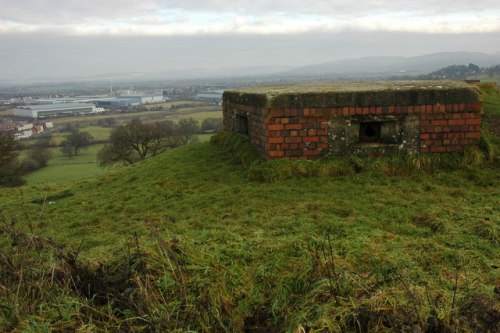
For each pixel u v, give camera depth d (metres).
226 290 3.36
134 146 29.02
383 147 6.20
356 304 2.93
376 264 3.58
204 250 3.95
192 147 8.71
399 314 2.80
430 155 6.18
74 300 3.21
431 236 4.23
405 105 6.11
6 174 22.06
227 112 8.75
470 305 2.79
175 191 6.25
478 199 5.13
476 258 3.71
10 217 6.10
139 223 5.25
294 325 2.88
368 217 4.73
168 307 3.15
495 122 7.32
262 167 6.20
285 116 6.10
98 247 4.54
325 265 3.38
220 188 6.06
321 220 4.69
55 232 5.32
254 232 4.43
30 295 3.33
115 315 3.20
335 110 6.11
